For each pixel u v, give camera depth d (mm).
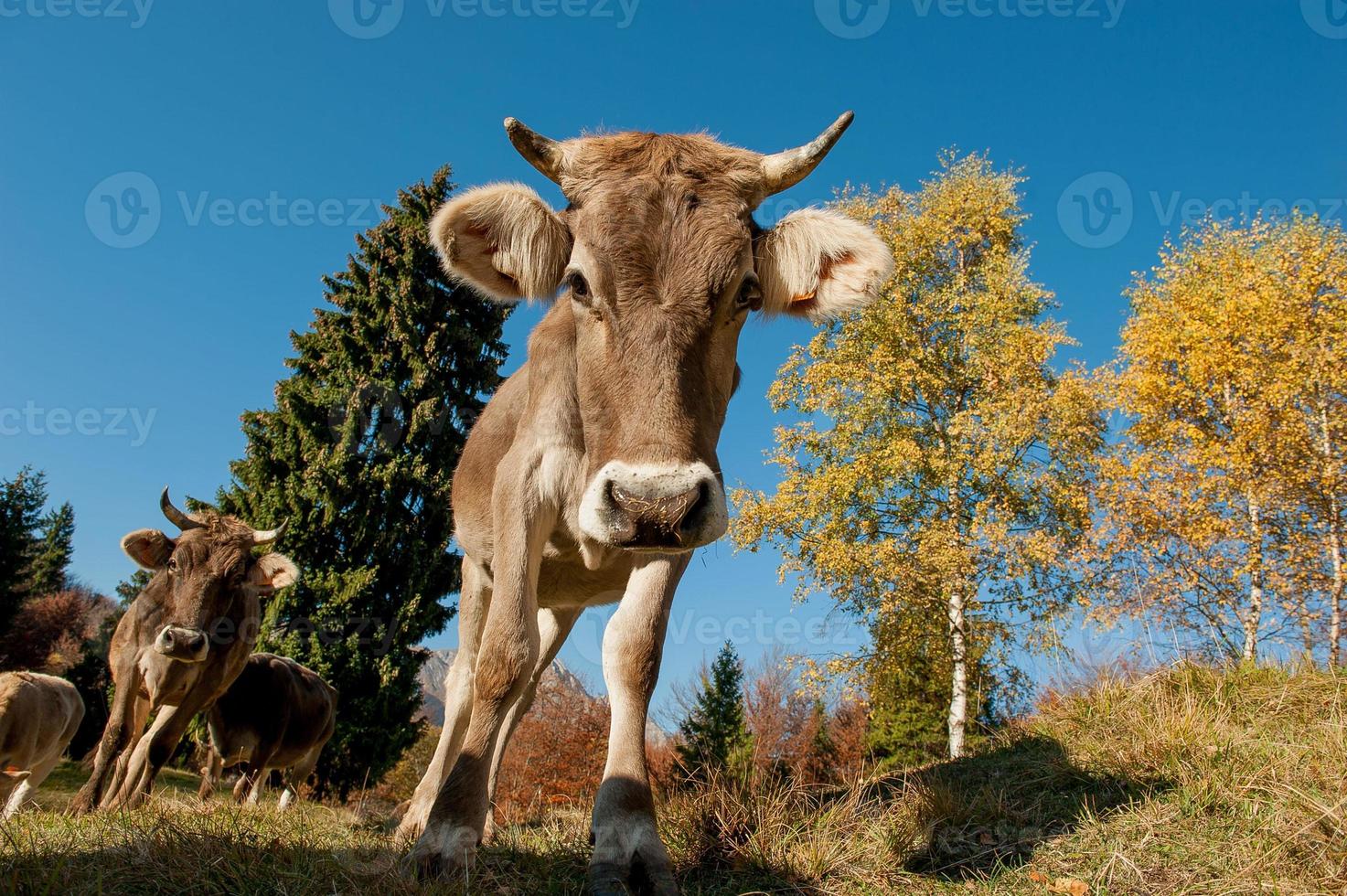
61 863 2502
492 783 5258
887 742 21438
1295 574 16703
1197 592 16594
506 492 3738
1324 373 17125
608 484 2773
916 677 21000
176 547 7273
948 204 22234
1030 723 5766
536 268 3592
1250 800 3566
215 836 2902
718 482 2818
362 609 18453
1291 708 4703
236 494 19375
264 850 2883
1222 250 21328
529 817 5008
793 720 17250
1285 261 18516
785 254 3779
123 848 2824
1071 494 19016
